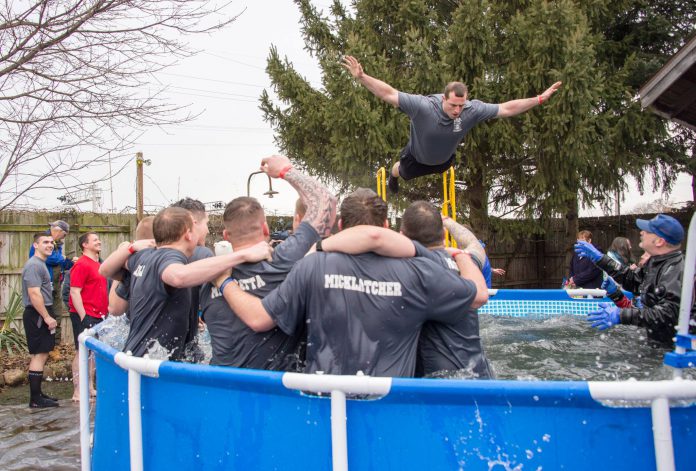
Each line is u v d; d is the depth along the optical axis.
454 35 9.98
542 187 10.49
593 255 4.03
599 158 10.34
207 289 2.41
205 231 3.39
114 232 8.84
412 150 4.66
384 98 4.25
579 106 9.30
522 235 13.41
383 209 2.29
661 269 3.23
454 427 1.68
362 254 2.11
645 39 11.78
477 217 11.70
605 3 10.52
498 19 10.60
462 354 2.29
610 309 3.12
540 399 1.61
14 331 7.69
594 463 1.62
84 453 2.83
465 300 2.09
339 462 1.71
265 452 1.86
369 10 11.52
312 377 1.72
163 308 2.73
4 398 5.97
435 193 12.08
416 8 10.62
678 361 1.99
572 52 9.09
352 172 10.91
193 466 2.01
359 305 2.05
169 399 2.08
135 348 2.71
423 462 1.70
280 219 11.18
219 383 1.93
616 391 1.56
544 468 1.63
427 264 2.09
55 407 5.45
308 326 2.10
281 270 2.31
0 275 7.93
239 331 2.26
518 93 9.89
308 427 1.80
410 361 2.09
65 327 8.09
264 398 1.87
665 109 4.03
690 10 12.25
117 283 3.46
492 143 10.11
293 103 11.91
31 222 8.15
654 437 1.58
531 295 5.59
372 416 1.74
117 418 2.37
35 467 3.75
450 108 4.12
